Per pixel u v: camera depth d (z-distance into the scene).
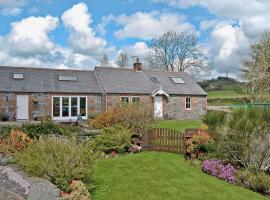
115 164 13.38
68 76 32.75
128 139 16.62
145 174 12.01
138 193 10.07
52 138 10.99
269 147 12.28
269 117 12.34
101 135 16.73
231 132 13.01
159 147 16.41
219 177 12.12
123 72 36.53
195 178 11.78
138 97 33.84
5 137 14.58
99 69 35.53
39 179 9.10
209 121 14.17
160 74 38.59
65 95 30.94
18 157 10.79
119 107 20.30
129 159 14.22
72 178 9.38
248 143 12.49
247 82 40.47
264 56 39.94
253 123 12.32
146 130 17.36
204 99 37.44
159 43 71.56
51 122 18.48
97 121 20.47
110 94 32.53
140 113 18.89
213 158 13.59
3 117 28.00
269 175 12.17
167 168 12.81
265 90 37.72
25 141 13.51
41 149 9.94
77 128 18.80
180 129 24.59
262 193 11.12
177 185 10.90
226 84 70.75
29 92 29.55
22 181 9.27
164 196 9.86
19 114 29.19
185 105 36.22
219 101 52.69
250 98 39.81
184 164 13.65
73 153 9.75
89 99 31.89
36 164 9.47
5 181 10.06
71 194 8.66
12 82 29.78
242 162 12.88
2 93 28.70
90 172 10.14
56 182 9.16
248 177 11.66
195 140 14.68
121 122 18.91
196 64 52.84
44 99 30.14
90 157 10.33
